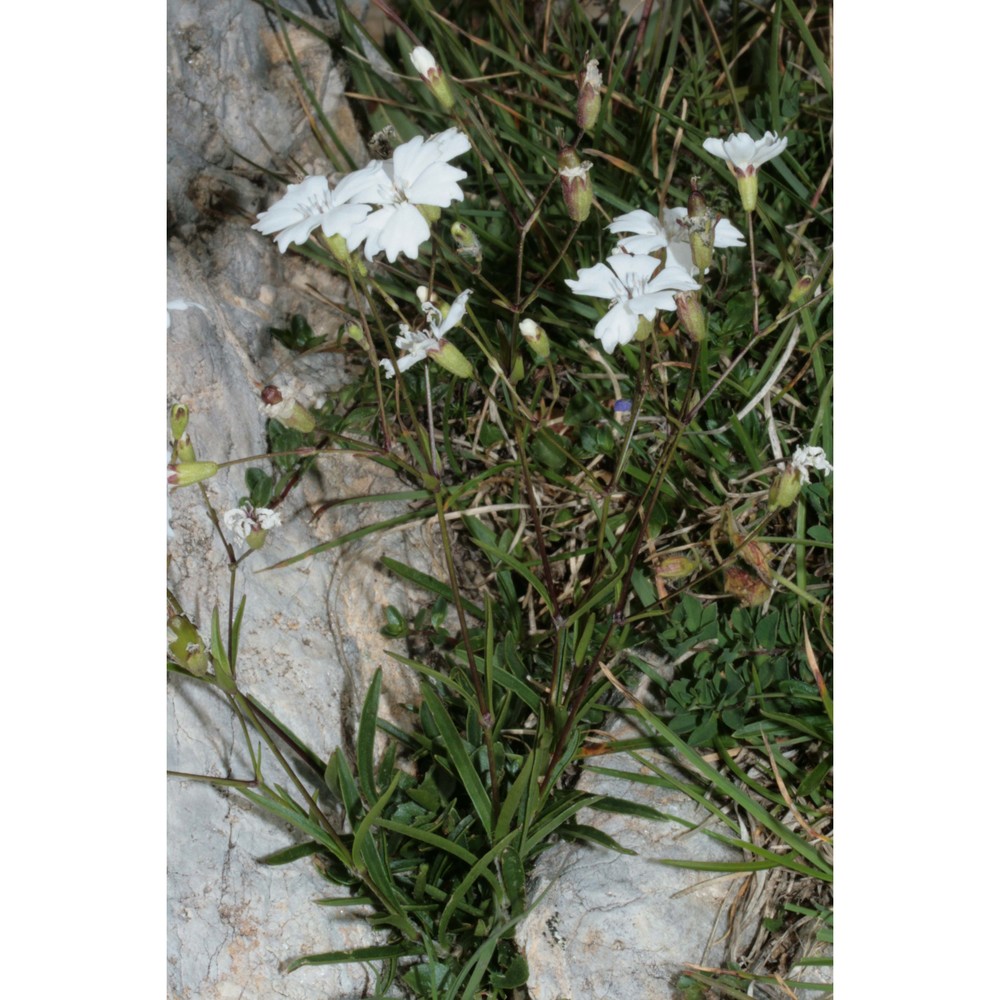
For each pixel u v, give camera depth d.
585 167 0.31
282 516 0.36
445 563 0.37
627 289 0.30
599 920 0.32
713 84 0.42
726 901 0.32
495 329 0.39
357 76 0.41
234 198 0.39
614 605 0.35
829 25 0.41
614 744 0.33
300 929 0.32
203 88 0.39
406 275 0.39
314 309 0.40
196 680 0.33
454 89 0.40
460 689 0.32
